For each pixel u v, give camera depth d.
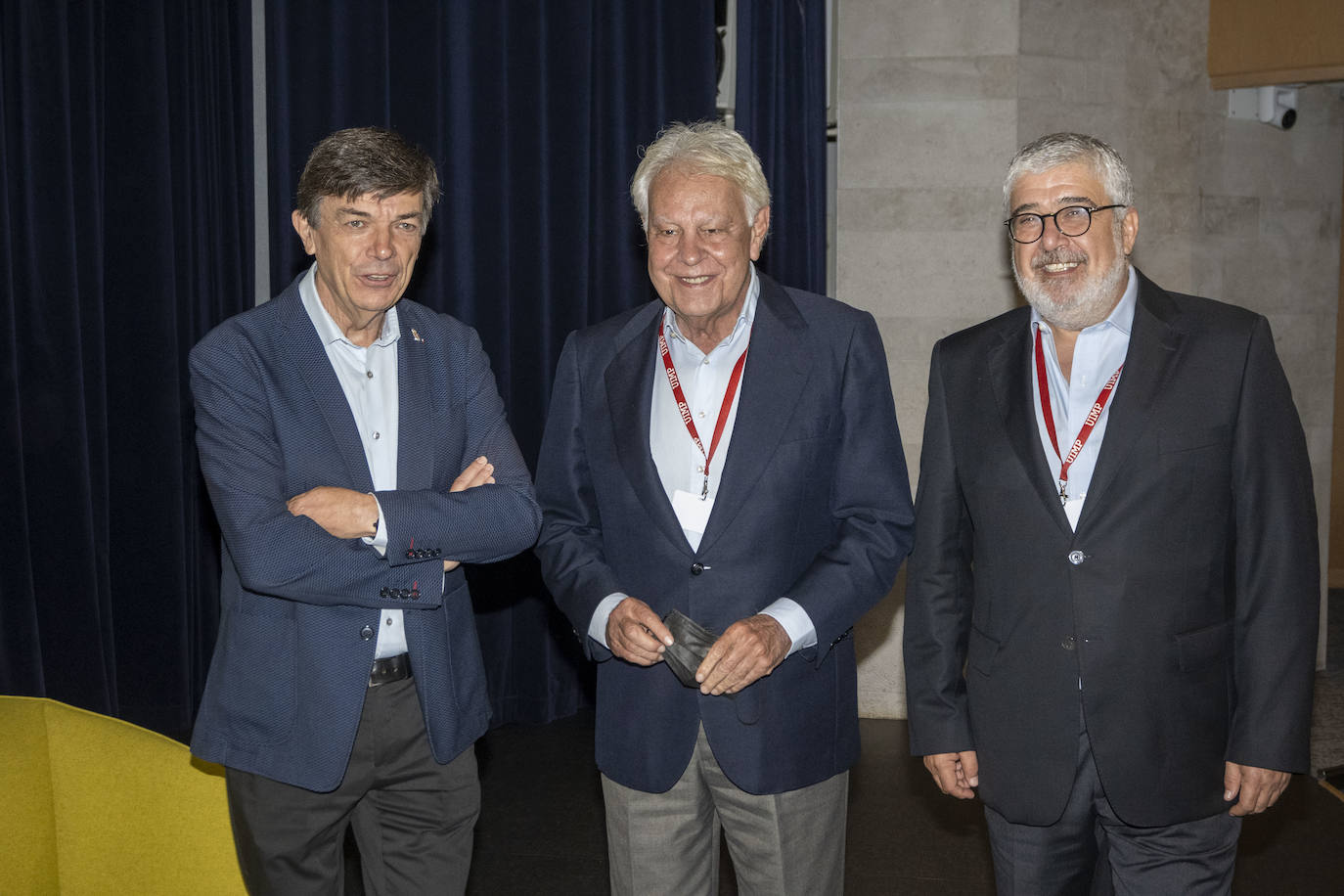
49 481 3.68
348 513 1.86
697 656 1.85
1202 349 1.86
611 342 2.13
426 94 4.17
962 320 4.29
